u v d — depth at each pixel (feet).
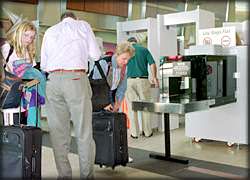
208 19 18.76
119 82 11.82
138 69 16.99
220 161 12.89
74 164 12.34
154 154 13.73
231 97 14.61
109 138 11.06
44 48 9.52
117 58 11.59
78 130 9.31
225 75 14.23
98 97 11.51
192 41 24.18
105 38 23.35
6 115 11.00
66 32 9.32
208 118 15.81
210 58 13.16
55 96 9.32
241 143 14.96
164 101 12.11
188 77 12.99
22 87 10.80
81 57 9.30
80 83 9.18
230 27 15.64
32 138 8.54
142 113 17.74
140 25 19.72
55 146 9.54
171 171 11.64
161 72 13.73
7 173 8.55
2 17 17.51
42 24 19.24
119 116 11.21
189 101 11.85
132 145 15.84
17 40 11.33
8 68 11.17
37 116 11.22
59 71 9.17
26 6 18.65
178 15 18.93
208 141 16.57
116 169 11.86
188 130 16.55
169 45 20.29
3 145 8.64
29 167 8.47
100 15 22.94
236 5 28.02
